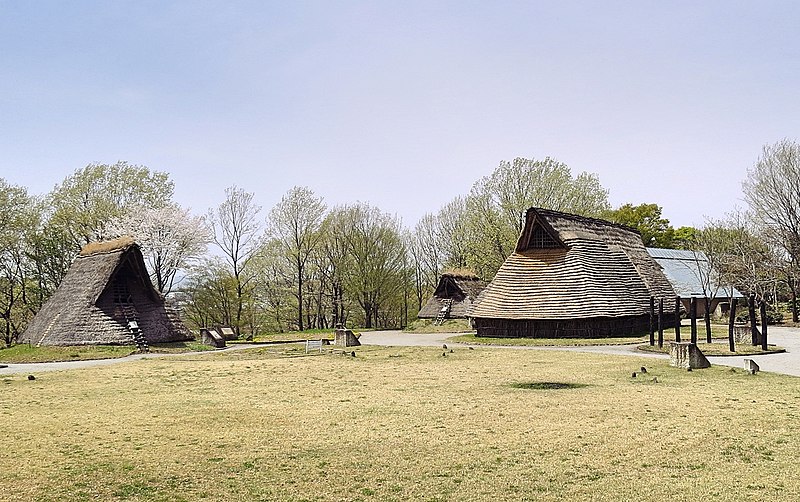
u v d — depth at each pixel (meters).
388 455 11.89
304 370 25.45
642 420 14.55
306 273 69.38
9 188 53.81
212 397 18.67
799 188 58.38
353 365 27.20
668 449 12.09
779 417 14.80
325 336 55.28
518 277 45.44
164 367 27.67
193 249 59.69
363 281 70.00
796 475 10.51
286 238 68.12
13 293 56.12
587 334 41.88
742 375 22.28
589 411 15.68
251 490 10.04
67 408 17.02
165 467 11.23
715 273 66.56
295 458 11.75
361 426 14.27
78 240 56.59
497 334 44.62
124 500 9.66
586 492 9.81
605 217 67.94
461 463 11.34
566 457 11.64
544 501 9.46
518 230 64.38
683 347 24.56
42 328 40.44
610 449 12.13
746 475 10.54
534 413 15.49
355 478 10.58
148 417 15.59
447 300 65.38
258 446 12.60
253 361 29.77
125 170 60.09
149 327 41.59
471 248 68.44
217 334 43.53
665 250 75.25
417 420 14.84
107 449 12.44
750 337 35.81
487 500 9.54
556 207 64.56
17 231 54.25
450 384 20.75
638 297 45.47
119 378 23.77
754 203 61.56
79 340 37.94
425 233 85.75
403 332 59.78
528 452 11.98
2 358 35.38
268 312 68.00
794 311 58.38
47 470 11.06
